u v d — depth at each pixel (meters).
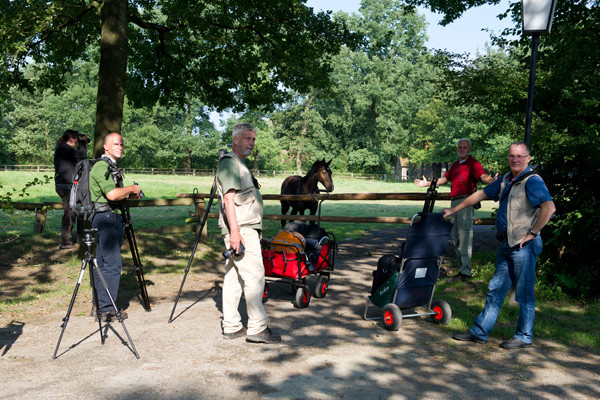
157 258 8.87
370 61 60.25
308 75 13.59
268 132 68.50
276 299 6.57
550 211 4.36
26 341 4.76
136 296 6.61
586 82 6.83
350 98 61.03
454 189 7.27
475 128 43.38
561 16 7.98
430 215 5.18
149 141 64.56
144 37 13.28
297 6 12.17
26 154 68.44
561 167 6.48
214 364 4.13
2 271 7.47
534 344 4.70
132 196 5.78
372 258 9.70
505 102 7.46
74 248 9.02
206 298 6.59
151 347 4.57
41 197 22.50
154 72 13.66
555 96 7.03
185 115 67.38
